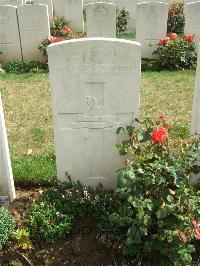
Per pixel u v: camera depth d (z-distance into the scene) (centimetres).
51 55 168
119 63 168
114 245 164
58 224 170
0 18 390
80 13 555
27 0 632
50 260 163
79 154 189
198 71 174
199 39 418
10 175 185
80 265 161
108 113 179
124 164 189
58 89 174
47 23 394
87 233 172
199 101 178
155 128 179
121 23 562
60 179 196
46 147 241
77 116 180
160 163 160
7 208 183
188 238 148
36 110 295
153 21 404
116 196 184
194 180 190
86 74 171
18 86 346
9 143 246
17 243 167
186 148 171
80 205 180
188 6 405
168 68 390
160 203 154
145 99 312
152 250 160
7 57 409
